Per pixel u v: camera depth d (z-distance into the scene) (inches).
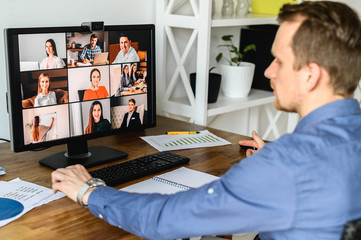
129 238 44.1
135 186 55.0
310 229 34.4
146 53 67.2
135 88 66.9
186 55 84.0
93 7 78.0
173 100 91.1
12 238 42.9
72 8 75.0
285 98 38.9
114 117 65.1
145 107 69.1
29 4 69.6
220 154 67.6
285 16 37.5
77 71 59.5
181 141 72.6
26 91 55.2
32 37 54.6
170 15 84.0
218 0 96.9
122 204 40.7
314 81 36.5
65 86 58.7
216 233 36.6
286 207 33.7
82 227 45.7
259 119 119.6
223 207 35.2
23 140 56.1
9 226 45.1
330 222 33.9
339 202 33.5
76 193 44.8
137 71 66.6
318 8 36.0
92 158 62.8
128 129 67.4
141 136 74.7
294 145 34.8
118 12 82.0
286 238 36.1
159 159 62.7
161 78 88.9
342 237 33.6
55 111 58.4
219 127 108.2
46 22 72.3
